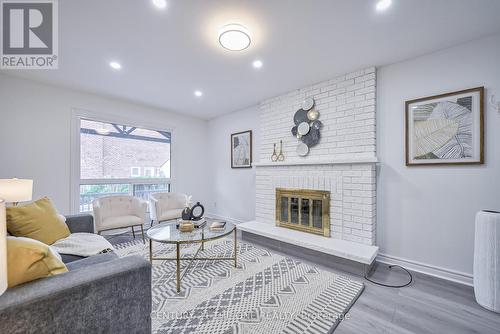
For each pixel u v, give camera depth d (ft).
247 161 13.55
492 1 5.14
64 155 10.40
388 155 8.18
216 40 6.77
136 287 3.65
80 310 3.08
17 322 2.62
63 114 10.39
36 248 3.13
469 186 6.72
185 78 9.45
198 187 15.89
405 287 6.52
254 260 8.36
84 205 11.19
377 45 6.98
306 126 10.03
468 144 6.69
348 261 7.51
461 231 6.83
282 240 9.22
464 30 6.23
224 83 9.95
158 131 14.11
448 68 7.09
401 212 7.90
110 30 6.30
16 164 9.21
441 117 7.13
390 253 8.13
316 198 9.55
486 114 6.49
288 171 10.62
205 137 16.34
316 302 5.73
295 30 6.24
